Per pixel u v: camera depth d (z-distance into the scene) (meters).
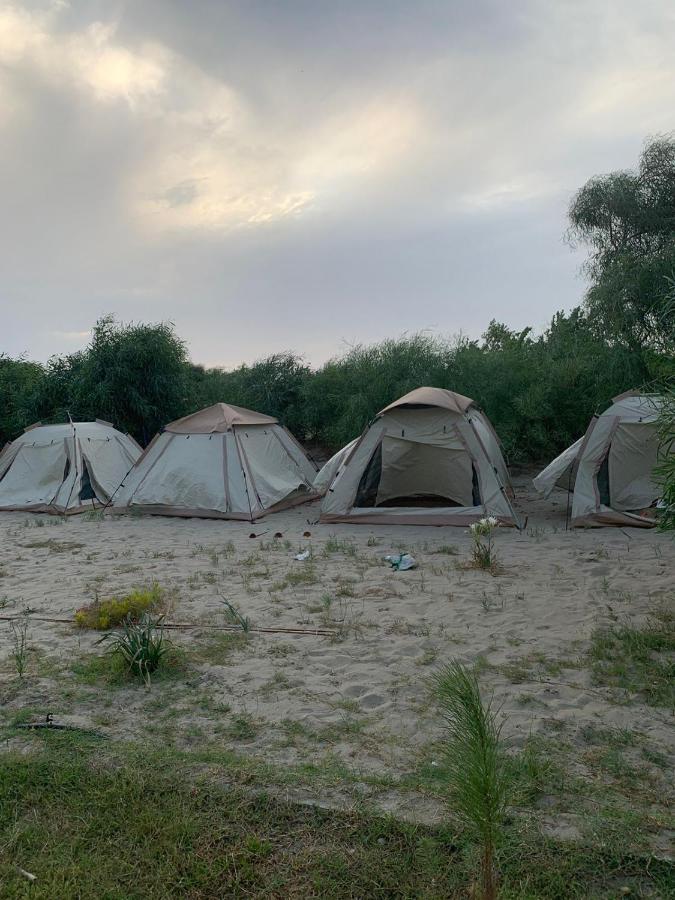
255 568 8.28
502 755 3.86
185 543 9.84
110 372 17.53
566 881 2.85
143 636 5.21
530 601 6.71
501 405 16.06
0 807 3.43
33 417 18.53
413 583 7.44
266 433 13.09
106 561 8.82
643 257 14.78
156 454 12.37
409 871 2.94
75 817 3.35
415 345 17.42
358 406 16.80
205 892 2.89
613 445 10.23
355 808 3.34
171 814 3.34
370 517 10.87
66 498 12.76
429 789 3.50
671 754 3.91
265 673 5.17
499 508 10.35
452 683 2.84
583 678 4.97
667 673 4.97
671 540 8.81
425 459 11.55
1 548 9.84
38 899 2.83
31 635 6.07
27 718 4.41
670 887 2.80
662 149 15.70
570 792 3.51
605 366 14.67
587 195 16.22
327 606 6.66
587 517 10.01
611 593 6.88
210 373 22.73
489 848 2.65
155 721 4.41
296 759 3.92
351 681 5.02
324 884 2.89
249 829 3.23
